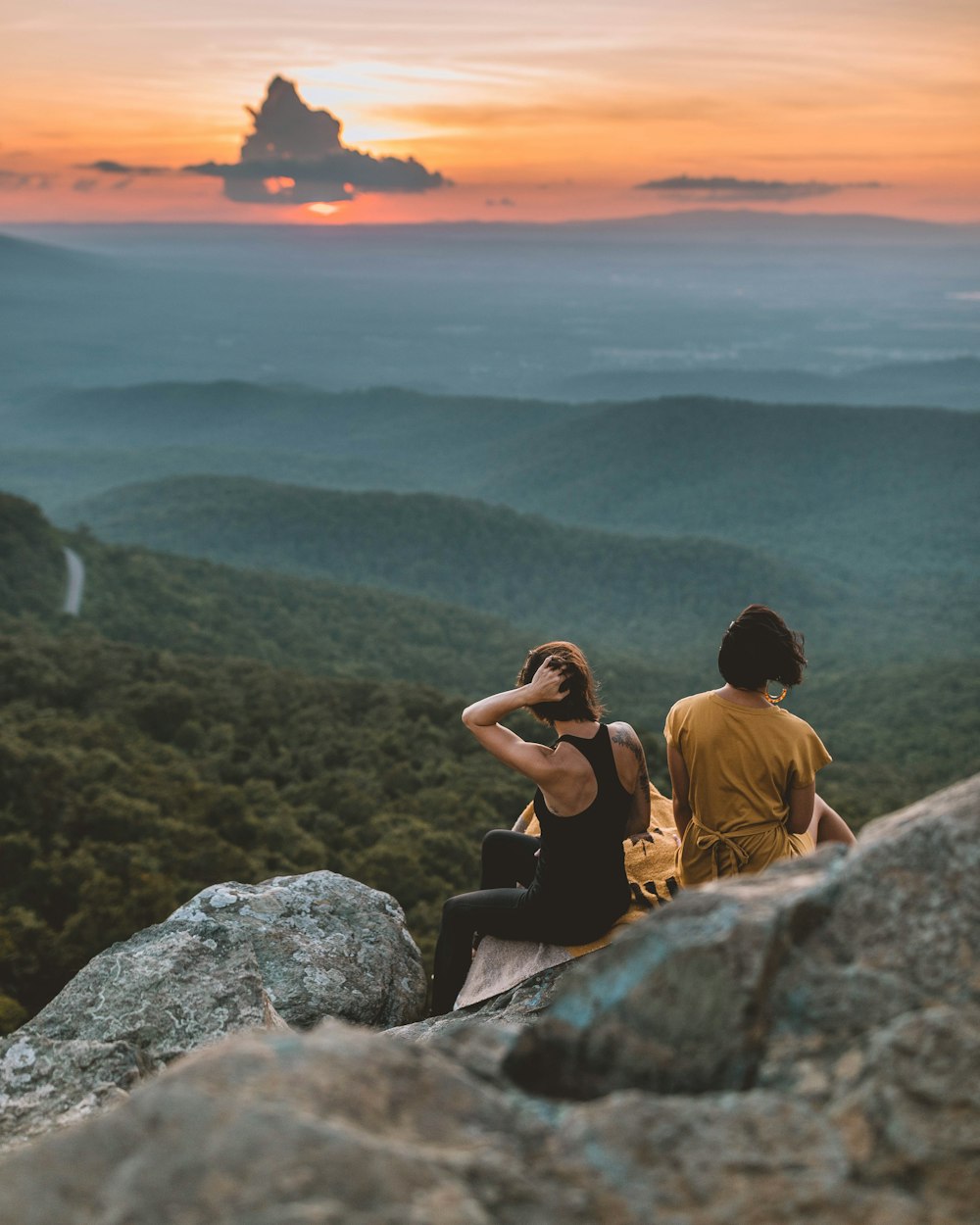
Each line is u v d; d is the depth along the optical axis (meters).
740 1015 1.65
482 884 4.62
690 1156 1.44
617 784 3.82
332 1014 4.66
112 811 39.75
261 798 51.94
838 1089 1.54
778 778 3.79
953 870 1.76
